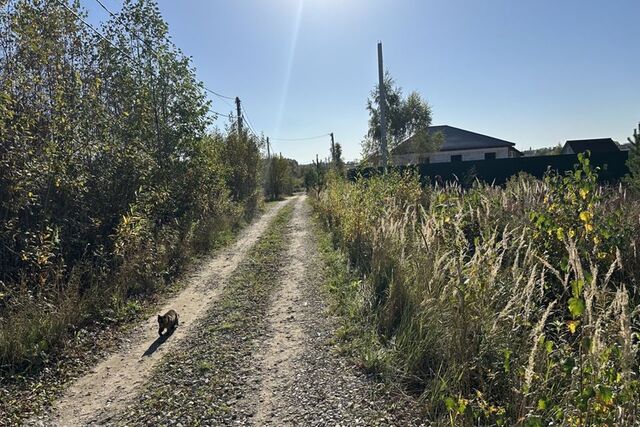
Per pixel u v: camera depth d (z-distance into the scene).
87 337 5.25
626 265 4.46
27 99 6.52
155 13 11.58
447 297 4.01
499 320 3.48
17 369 4.33
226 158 20.22
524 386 2.69
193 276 8.38
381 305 5.28
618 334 2.68
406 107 29.38
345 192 12.50
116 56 9.90
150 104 10.70
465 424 2.81
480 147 34.78
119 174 8.18
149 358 4.70
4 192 5.80
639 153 12.22
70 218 7.07
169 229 9.92
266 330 5.34
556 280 4.48
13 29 6.35
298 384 3.88
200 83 12.52
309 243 11.55
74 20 7.89
